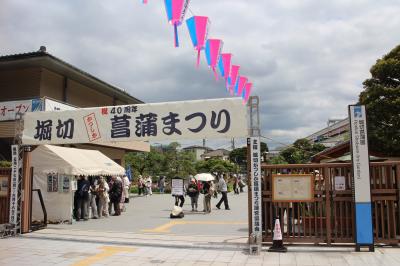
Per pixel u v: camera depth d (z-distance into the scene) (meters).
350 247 9.19
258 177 9.30
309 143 52.97
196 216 16.78
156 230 12.76
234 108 9.83
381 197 9.14
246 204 23.06
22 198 11.79
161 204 23.28
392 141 19.19
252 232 9.14
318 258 8.24
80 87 22.50
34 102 17.53
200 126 10.04
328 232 9.21
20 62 18.58
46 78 19.61
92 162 16.59
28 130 11.73
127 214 17.77
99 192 16.39
